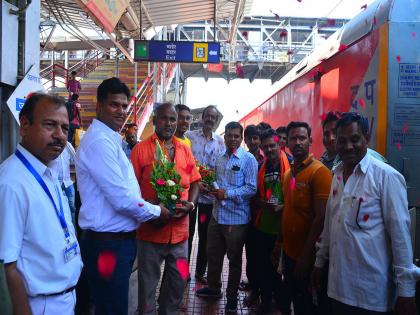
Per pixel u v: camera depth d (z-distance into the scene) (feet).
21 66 10.07
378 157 8.68
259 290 14.10
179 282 10.80
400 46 10.66
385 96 10.64
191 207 10.46
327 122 11.27
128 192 8.16
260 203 12.98
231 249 13.34
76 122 22.49
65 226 5.99
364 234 7.25
